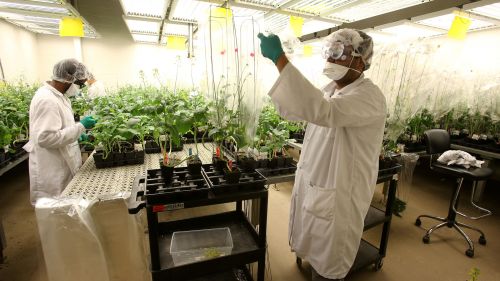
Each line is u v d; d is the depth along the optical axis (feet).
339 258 4.57
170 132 4.98
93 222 4.24
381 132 4.52
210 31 5.00
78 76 6.62
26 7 7.71
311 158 4.88
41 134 5.65
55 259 4.13
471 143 10.59
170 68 17.92
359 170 4.44
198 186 4.08
